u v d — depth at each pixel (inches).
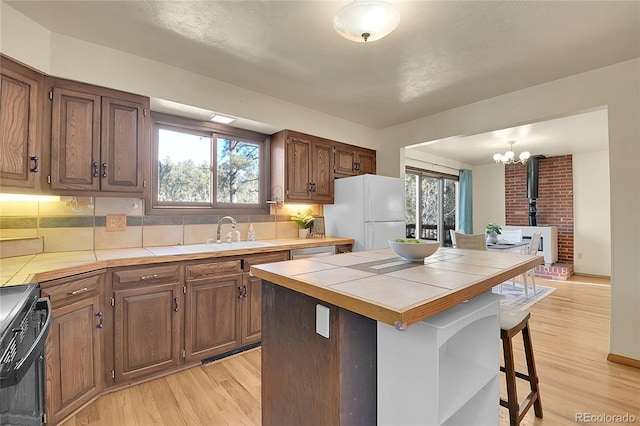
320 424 47.1
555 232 232.5
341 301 40.4
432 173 237.3
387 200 140.6
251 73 100.5
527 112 111.6
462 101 124.7
